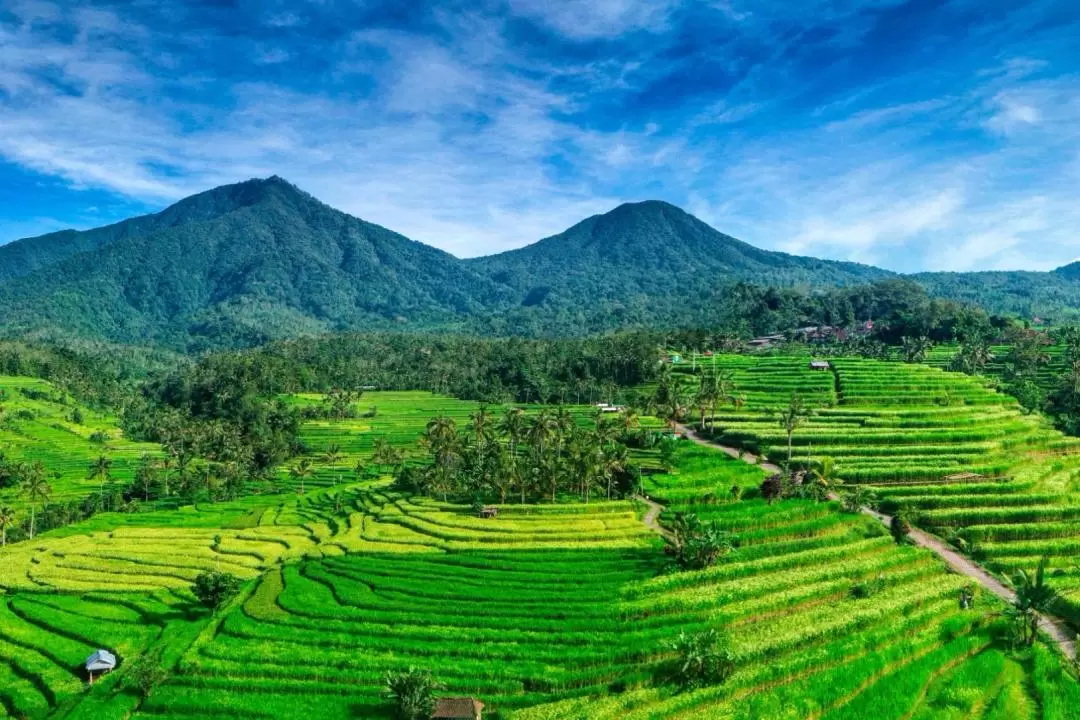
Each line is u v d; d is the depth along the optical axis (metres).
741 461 157.50
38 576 121.50
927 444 160.00
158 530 149.50
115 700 78.69
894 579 100.19
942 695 72.06
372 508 155.00
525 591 101.12
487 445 173.50
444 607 96.25
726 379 197.88
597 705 72.12
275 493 199.62
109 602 109.69
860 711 68.94
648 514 134.00
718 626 88.81
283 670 81.62
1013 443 160.62
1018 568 104.94
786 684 76.44
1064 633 86.31
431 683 72.50
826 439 162.75
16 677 87.81
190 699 77.19
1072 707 69.62
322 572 113.44
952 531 116.06
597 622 89.94
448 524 133.62
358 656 84.38
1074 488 140.12
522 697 74.38
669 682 77.06
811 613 91.06
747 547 110.56
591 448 145.88
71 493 191.12
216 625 96.25
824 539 113.69
